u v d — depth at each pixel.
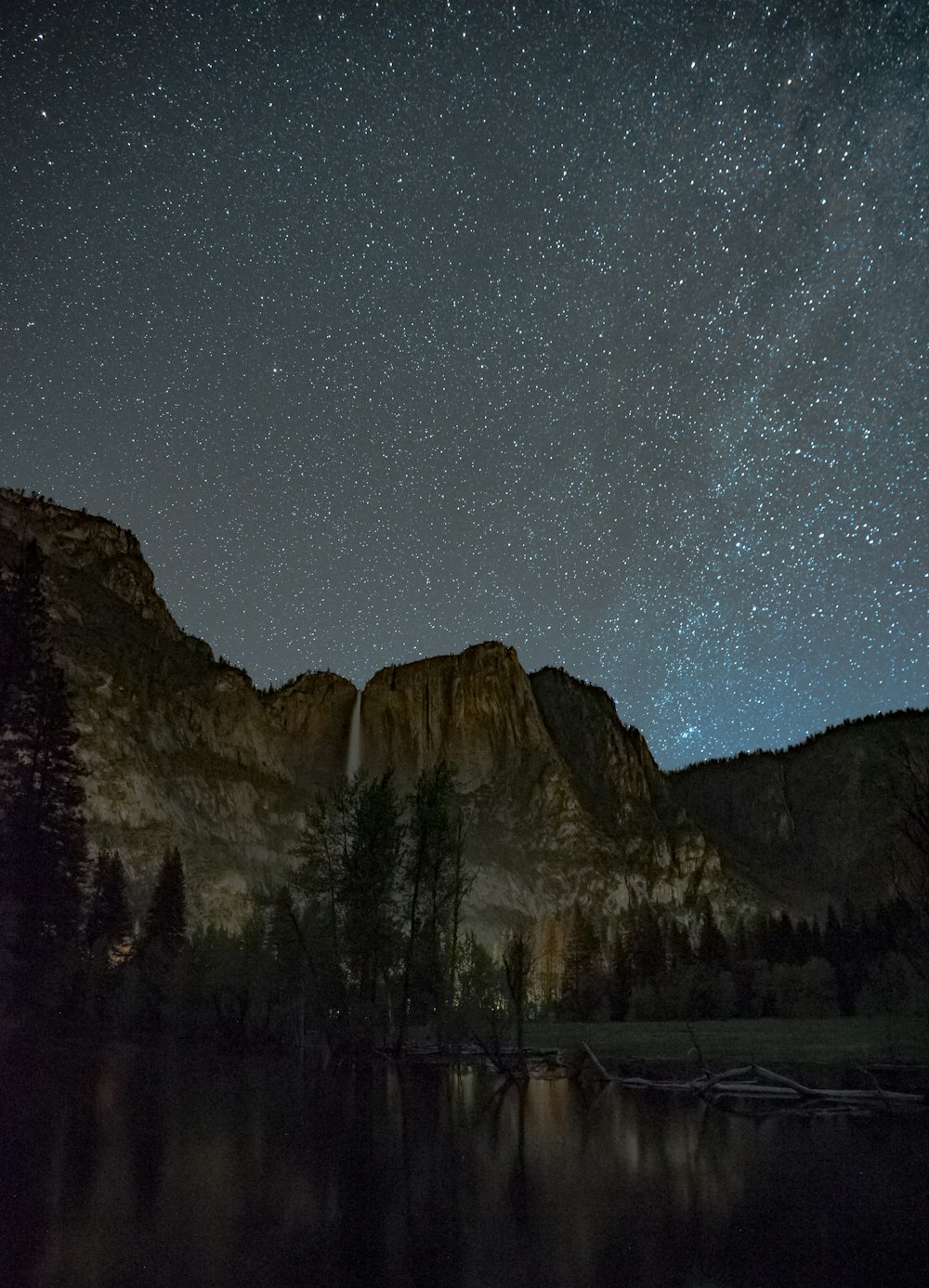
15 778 45.00
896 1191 10.80
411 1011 39.25
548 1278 7.36
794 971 67.44
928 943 19.11
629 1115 18.55
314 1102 20.70
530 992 78.94
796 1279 7.32
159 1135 15.29
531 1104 20.72
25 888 42.00
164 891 82.94
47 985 41.78
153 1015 52.38
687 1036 44.19
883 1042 34.75
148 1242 8.41
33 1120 16.97
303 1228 9.00
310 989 39.69
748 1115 18.62
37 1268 7.48
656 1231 8.90
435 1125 16.84
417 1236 8.71
